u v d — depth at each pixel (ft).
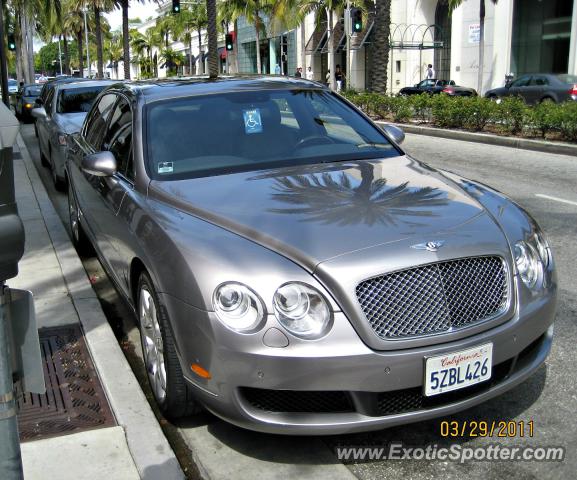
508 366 10.57
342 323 9.46
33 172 34.91
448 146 46.62
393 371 9.48
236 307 9.61
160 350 11.50
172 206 12.07
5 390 6.37
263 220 10.75
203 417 11.84
